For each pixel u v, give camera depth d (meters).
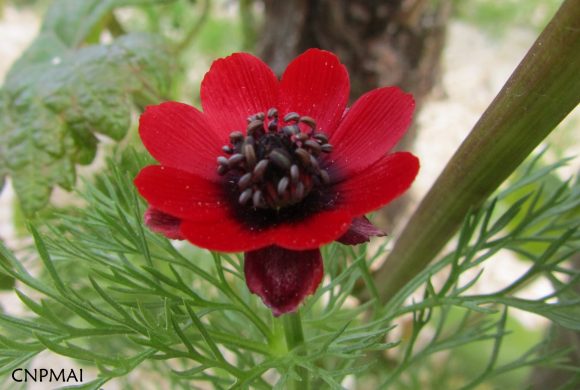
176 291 0.09
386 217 0.17
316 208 0.05
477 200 0.07
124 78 0.10
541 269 0.07
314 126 0.06
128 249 0.07
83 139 0.10
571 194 0.08
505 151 0.06
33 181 0.09
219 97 0.06
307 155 0.05
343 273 0.07
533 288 0.17
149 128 0.06
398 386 0.11
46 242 0.07
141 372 0.11
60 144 0.10
